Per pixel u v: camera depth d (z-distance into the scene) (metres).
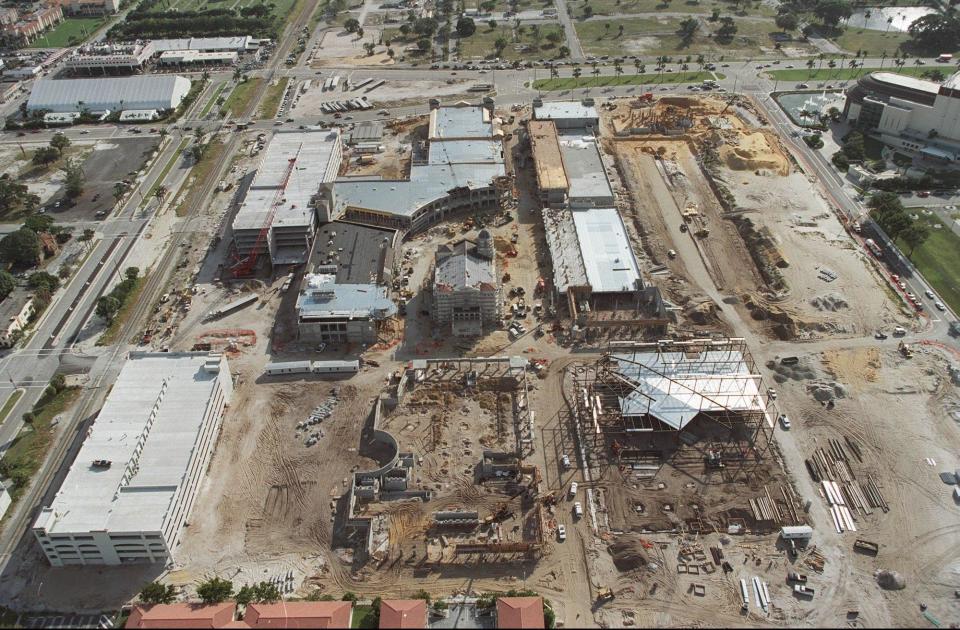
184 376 181.88
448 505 162.75
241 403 190.25
